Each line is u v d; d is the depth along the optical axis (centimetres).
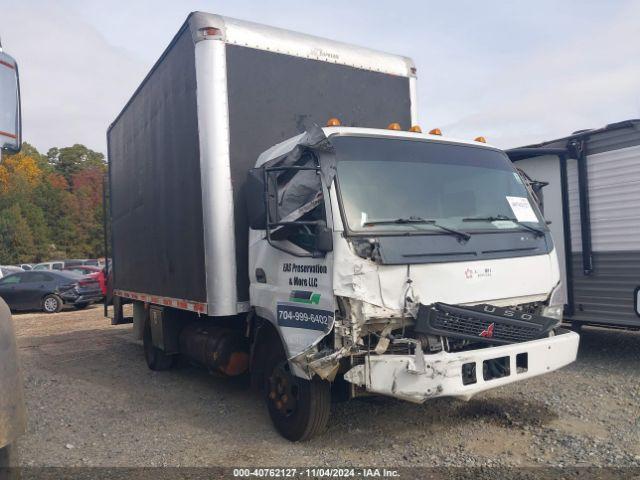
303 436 460
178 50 595
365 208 420
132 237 816
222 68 537
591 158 733
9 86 287
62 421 565
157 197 687
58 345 1054
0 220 5569
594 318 734
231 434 504
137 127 773
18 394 280
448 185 466
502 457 421
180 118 595
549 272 478
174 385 700
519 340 439
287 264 461
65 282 1741
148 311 787
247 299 535
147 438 505
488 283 438
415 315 404
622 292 702
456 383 389
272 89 568
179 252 614
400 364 388
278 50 576
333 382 488
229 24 549
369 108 639
